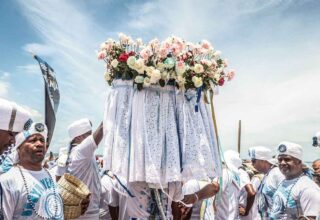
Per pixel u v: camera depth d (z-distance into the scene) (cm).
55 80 421
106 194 464
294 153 429
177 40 262
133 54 268
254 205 617
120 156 256
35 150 288
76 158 377
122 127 261
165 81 262
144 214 263
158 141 256
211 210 384
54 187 296
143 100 262
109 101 273
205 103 288
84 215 381
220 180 299
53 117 404
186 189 322
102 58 276
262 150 660
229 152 603
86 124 434
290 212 417
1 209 245
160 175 255
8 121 225
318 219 375
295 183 421
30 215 273
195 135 266
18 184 273
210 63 274
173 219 275
